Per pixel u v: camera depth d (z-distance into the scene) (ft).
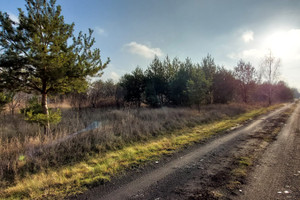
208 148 18.34
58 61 17.48
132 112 39.27
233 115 46.14
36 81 20.03
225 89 72.33
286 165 13.30
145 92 54.44
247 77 85.87
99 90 54.34
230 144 19.72
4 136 19.74
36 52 17.15
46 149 16.85
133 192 9.95
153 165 14.03
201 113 42.91
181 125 30.37
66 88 21.35
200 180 11.18
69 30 20.06
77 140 19.85
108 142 20.29
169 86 56.59
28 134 21.08
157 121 31.30
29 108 19.65
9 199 9.66
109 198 9.41
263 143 19.84
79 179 11.79
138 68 59.21
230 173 12.09
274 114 50.49
